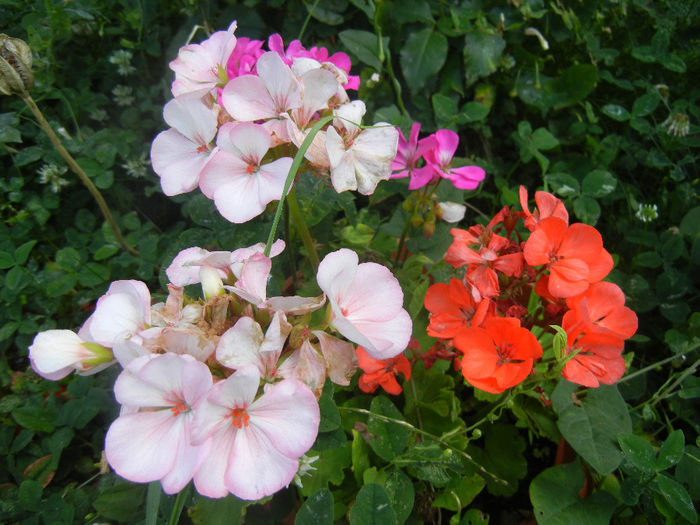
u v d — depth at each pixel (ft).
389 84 1.55
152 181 1.47
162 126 1.52
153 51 1.52
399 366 0.94
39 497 0.99
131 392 0.54
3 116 1.32
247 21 1.52
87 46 1.54
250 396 0.54
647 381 1.32
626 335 0.79
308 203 1.15
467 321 0.89
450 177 1.02
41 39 1.36
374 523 0.70
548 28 1.61
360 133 0.77
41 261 1.43
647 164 1.53
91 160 1.38
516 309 0.82
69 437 1.09
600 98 1.71
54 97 1.38
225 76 0.79
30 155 1.35
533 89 1.59
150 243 1.34
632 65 1.70
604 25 1.71
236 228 1.13
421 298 1.04
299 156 0.66
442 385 1.04
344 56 0.97
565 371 0.79
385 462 0.98
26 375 1.20
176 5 1.54
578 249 0.80
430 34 1.47
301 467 0.75
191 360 0.52
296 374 0.59
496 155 1.67
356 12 1.55
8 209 1.40
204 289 0.63
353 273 0.64
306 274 1.23
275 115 0.73
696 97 1.61
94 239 1.39
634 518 1.01
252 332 0.57
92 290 1.34
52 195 1.39
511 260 0.81
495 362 0.80
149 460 0.55
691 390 1.04
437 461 0.89
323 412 0.76
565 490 0.91
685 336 1.21
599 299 0.82
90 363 0.62
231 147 0.70
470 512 0.91
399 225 1.21
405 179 1.25
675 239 1.36
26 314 1.31
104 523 0.94
